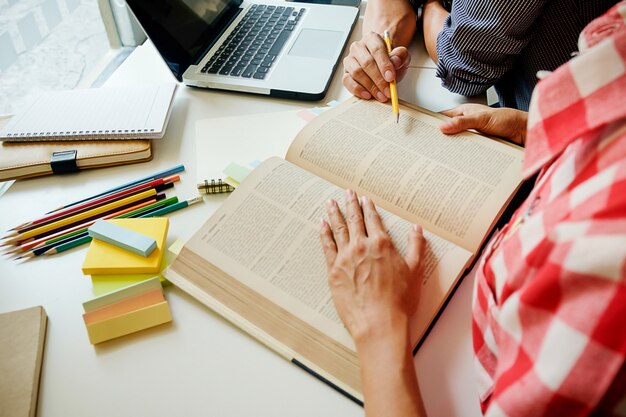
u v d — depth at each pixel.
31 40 0.89
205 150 0.68
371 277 0.45
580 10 0.66
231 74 0.80
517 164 0.57
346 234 0.50
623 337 0.23
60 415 0.42
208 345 0.46
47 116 0.71
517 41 0.69
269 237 0.52
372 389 0.39
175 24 0.79
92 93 0.76
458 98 0.78
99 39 1.04
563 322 0.25
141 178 0.65
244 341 0.46
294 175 0.58
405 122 0.65
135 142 0.68
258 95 0.79
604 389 0.24
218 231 0.52
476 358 0.41
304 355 0.44
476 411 0.41
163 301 0.49
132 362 0.45
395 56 0.74
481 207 0.53
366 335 0.42
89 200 0.61
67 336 0.48
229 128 0.72
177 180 0.65
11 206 0.62
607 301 0.24
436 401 0.42
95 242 0.54
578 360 0.25
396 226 0.52
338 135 0.62
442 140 0.62
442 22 0.85
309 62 0.82
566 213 0.27
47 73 0.94
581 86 0.29
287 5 0.97
